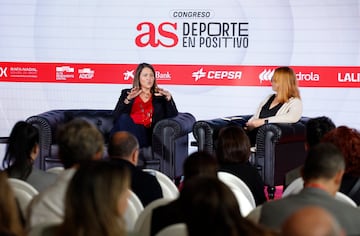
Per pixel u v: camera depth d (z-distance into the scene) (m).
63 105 14.61
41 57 14.61
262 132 11.64
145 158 12.49
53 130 12.43
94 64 14.52
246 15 14.19
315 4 13.98
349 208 4.85
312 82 14.09
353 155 6.51
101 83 14.52
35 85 14.64
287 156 11.95
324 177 5.02
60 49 14.55
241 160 7.60
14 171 6.68
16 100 14.70
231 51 14.26
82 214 3.86
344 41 13.95
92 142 5.69
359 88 13.97
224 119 12.72
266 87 14.22
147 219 5.17
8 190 4.27
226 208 3.54
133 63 14.45
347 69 13.98
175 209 4.97
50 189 5.04
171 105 13.14
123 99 13.24
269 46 14.16
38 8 14.55
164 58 14.38
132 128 12.55
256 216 5.23
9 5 14.61
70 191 3.90
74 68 14.55
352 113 14.04
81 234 3.85
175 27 14.34
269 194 11.77
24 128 6.73
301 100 13.91
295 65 14.12
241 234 3.52
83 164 4.00
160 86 14.44
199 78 14.35
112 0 14.39
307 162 5.08
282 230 3.19
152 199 6.52
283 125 11.77
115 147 6.76
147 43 14.39
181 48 14.34
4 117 14.73
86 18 14.48
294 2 14.02
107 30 14.45
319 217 3.06
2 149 14.55
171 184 7.14
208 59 14.31
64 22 14.53
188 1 14.28
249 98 14.26
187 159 5.82
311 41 14.05
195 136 12.22
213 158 5.80
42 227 4.29
